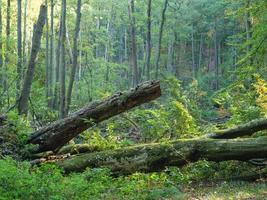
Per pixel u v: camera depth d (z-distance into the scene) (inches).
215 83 2018.9
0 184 260.7
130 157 379.9
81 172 378.0
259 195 317.4
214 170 411.5
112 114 396.8
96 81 1504.7
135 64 1147.3
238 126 410.9
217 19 2244.1
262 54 561.9
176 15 2004.2
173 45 2142.0
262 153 375.2
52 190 269.1
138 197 315.9
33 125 601.9
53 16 1373.0
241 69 569.9
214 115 845.8
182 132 462.6
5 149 389.1
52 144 400.2
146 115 498.3
